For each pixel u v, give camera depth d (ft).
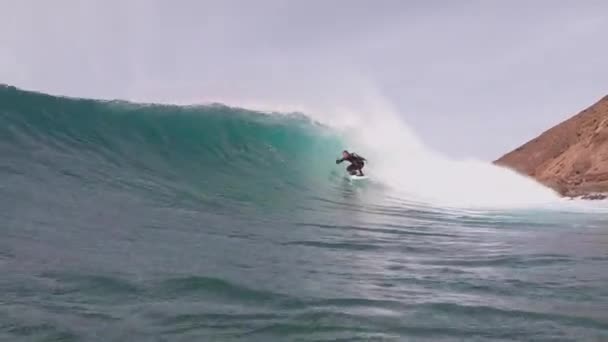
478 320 21.06
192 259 28.27
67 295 21.40
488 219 53.83
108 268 25.22
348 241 37.40
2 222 31.91
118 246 29.50
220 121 72.79
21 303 20.21
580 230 47.29
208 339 18.21
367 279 26.89
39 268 24.39
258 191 56.39
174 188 50.06
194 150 66.23
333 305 22.22
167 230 34.99
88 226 33.30
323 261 30.53
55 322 18.76
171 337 18.21
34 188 40.73
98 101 64.59
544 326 20.49
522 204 67.26
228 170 63.31
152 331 18.60
